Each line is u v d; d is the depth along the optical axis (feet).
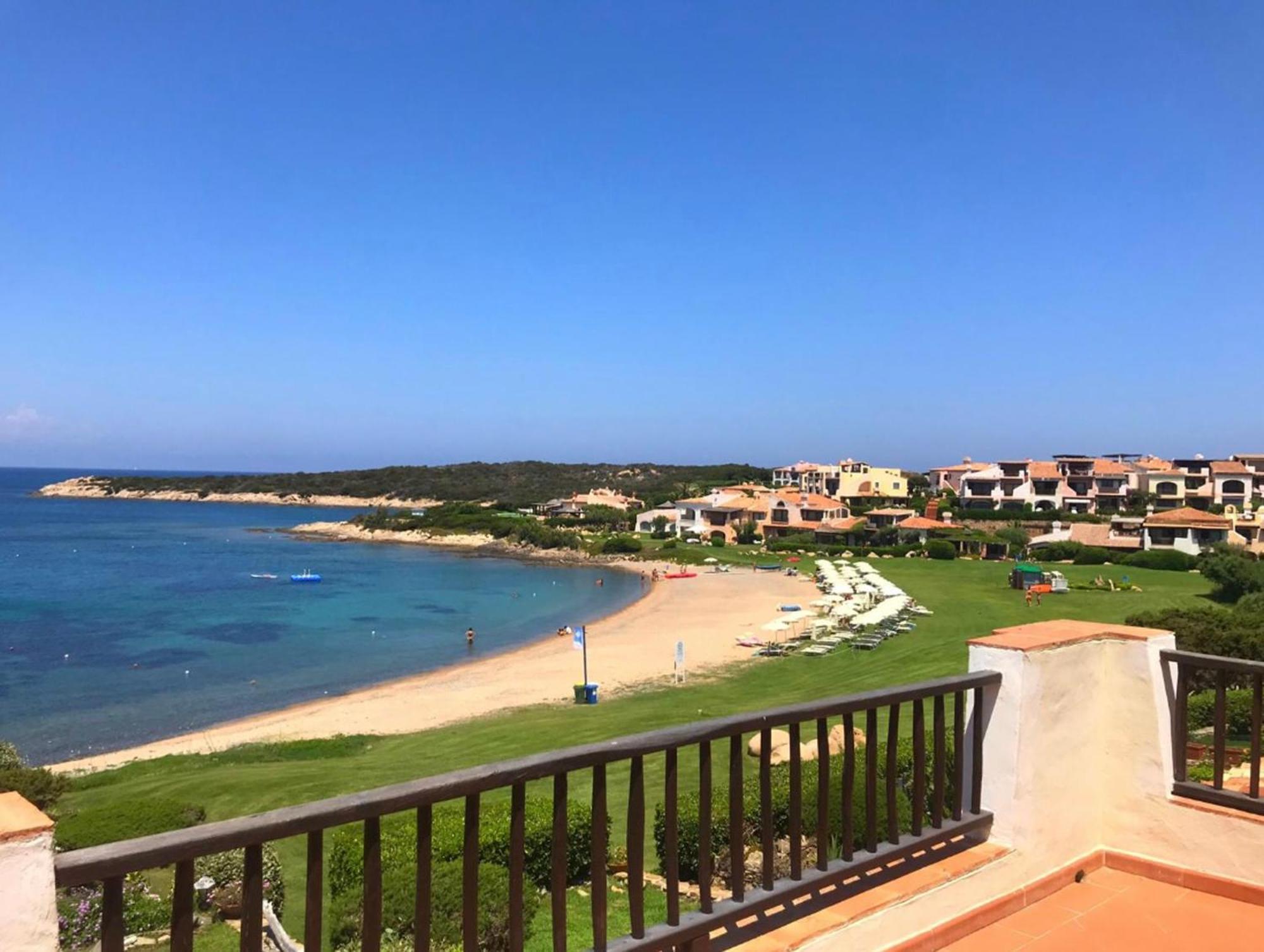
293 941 33.35
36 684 128.06
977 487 345.31
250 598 222.07
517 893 10.26
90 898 33.12
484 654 152.56
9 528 441.68
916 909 13.96
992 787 15.92
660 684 117.19
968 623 154.20
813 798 34.83
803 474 464.24
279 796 64.03
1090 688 17.04
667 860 11.75
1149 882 16.46
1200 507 309.63
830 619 162.50
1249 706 53.36
